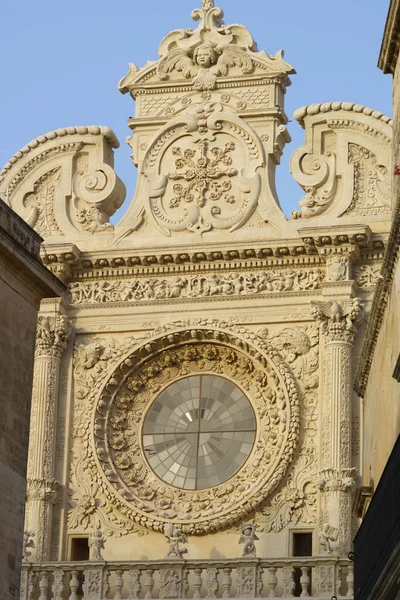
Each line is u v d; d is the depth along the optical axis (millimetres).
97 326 62938
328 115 63406
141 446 61969
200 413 62031
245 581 57312
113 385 62344
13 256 45062
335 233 61125
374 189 62594
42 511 60469
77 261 63250
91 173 64875
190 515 60188
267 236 62750
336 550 57375
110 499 60875
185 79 65188
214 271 62750
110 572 58438
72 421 62062
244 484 60438
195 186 63938
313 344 61281
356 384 56406
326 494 59219
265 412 61188
